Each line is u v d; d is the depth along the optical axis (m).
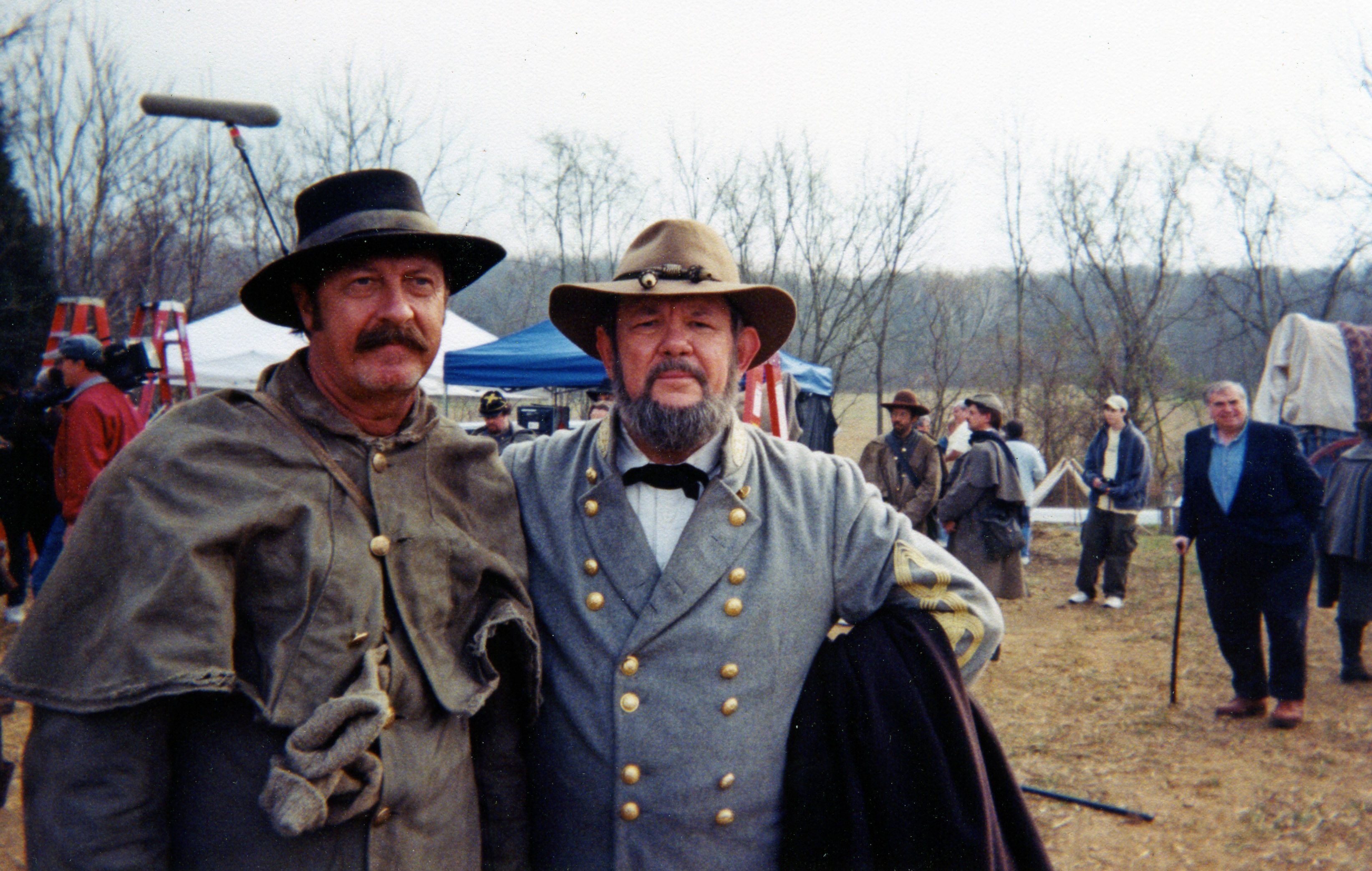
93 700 1.07
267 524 1.19
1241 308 16.30
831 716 1.52
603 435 1.65
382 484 1.32
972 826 1.41
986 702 5.05
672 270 1.56
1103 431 7.59
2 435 6.21
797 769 1.52
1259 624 4.55
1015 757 4.22
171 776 1.18
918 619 1.56
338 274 1.30
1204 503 4.54
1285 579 4.41
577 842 1.50
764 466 1.67
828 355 20.75
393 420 1.39
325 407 1.31
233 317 9.45
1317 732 4.41
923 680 1.49
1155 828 3.47
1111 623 6.92
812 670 1.58
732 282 1.64
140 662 1.08
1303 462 4.36
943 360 19.41
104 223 13.39
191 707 1.20
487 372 7.41
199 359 8.74
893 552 1.61
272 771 1.10
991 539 6.06
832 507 1.66
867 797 1.46
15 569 5.87
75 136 12.30
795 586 1.56
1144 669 5.62
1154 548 10.52
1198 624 6.79
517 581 1.46
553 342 7.66
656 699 1.48
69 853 1.08
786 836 1.52
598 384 7.32
